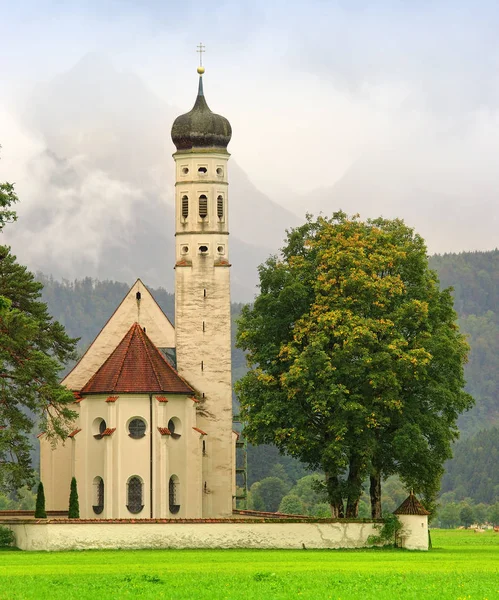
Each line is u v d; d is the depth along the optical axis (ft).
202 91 430.61
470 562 262.47
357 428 321.93
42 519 305.32
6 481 323.37
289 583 196.24
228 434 408.26
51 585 191.52
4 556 272.10
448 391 334.65
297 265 349.00
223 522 306.14
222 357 411.95
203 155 419.33
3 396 322.14
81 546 297.12
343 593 182.70
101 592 182.39
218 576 209.05
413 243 355.56
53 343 354.13
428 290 346.95
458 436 345.92
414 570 230.68
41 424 328.29
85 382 414.41
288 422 336.70
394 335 330.75
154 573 215.72
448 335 342.03
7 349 322.34
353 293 335.26
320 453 336.29
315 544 311.68
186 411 391.86
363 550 310.86
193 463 390.01
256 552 293.84
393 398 322.96
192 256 416.05
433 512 352.69
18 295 345.31
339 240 343.67
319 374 322.96
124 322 420.77
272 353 345.92
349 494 338.75
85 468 384.88
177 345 412.16
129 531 300.40
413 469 341.82
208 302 414.41
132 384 383.04
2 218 323.57
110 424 379.76
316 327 331.98
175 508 387.14
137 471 378.73
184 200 419.54
